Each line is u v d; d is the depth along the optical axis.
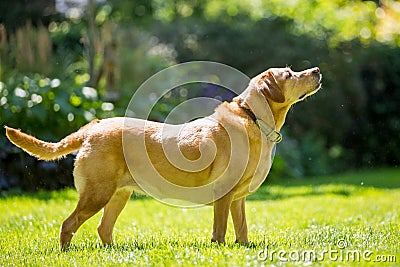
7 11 20.98
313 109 19.58
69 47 19.64
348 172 19.94
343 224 9.31
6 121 13.74
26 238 8.20
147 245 7.37
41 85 14.14
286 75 7.48
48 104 13.92
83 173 7.18
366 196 13.68
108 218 7.68
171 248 6.87
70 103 14.20
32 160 13.62
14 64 15.66
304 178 18.12
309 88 7.57
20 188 13.55
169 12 23.47
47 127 13.99
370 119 20.48
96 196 7.14
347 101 20.08
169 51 19.98
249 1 21.70
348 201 12.70
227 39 19.77
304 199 13.20
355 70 20.06
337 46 20.11
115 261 6.36
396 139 20.62
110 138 7.21
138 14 23.20
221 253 6.43
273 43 19.70
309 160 18.83
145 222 10.02
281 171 17.39
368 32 21.91
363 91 20.19
